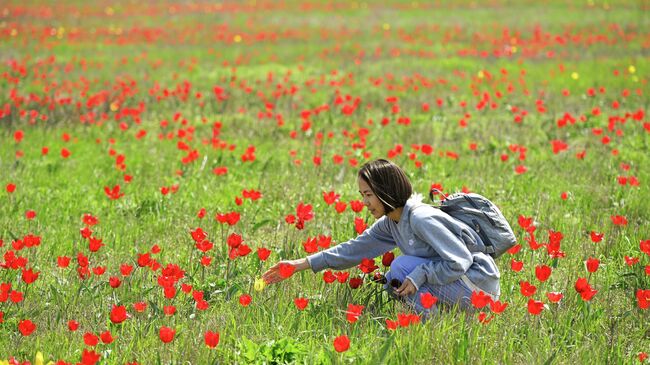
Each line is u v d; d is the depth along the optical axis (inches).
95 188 616.4
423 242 354.9
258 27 1817.2
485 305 341.1
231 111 954.1
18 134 708.0
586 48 1435.8
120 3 2300.7
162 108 964.0
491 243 357.7
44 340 335.3
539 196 569.0
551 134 791.7
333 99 982.4
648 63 1245.7
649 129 692.1
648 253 394.6
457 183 613.0
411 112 940.0
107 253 463.2
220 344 328.5
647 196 561.6
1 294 339.6
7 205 550.3
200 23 1894.7
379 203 359.3
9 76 1119.0
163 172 665.0
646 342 345.7
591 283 409.4
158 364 303.0
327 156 713.6
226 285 388.5
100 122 843.4
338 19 1936.5
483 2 2166.6
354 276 398.9
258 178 636.1
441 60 1323.8
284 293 382.6
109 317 360.2
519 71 1208.8
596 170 648.4
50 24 1875.0
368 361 304.7
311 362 309.9
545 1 2138.3
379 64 1304.1
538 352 320.5
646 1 2030.0
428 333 324.5
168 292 340.8
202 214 465.4
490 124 860.6
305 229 502.0
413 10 2064.5
